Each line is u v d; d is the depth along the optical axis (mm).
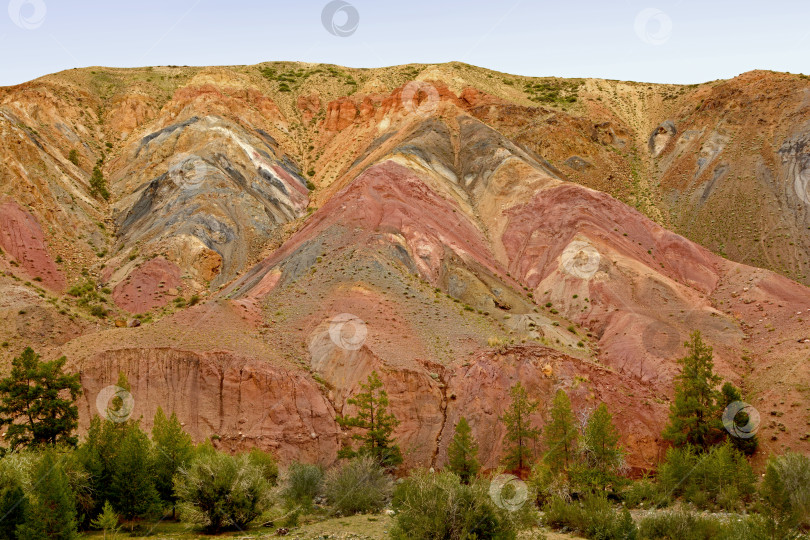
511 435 45438
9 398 36938
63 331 64500
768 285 66938
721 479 38844
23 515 23828
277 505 33844
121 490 29562
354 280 61750
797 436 46406
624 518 28641
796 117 107312
